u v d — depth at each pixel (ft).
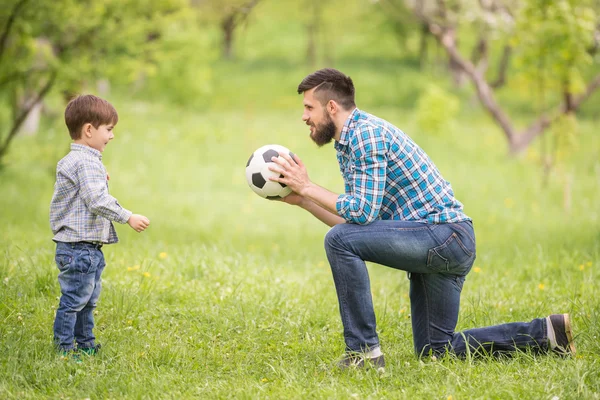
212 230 72.33
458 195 92.63
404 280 43.32
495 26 121.19
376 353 25.95
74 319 26.23
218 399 22.85
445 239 25.20
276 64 261.24
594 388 23.26
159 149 124.88
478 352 26.94
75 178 25.61
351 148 25.35
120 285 35.53
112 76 79.97
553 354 26.48
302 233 74.28
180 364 26.78
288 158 26.94
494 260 51.52
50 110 144.56
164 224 72.54
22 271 36.22
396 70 256.93
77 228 25.70
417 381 24.94
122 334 29.17
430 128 144.15
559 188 95.50
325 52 256.32
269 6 254.88
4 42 69.41
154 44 84.12
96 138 26.14
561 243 53.42
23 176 95.96
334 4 248.32
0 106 140.36
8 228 55.93
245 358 27.73
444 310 27.02
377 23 273.95
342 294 25.72
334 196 25.54
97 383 23.81
